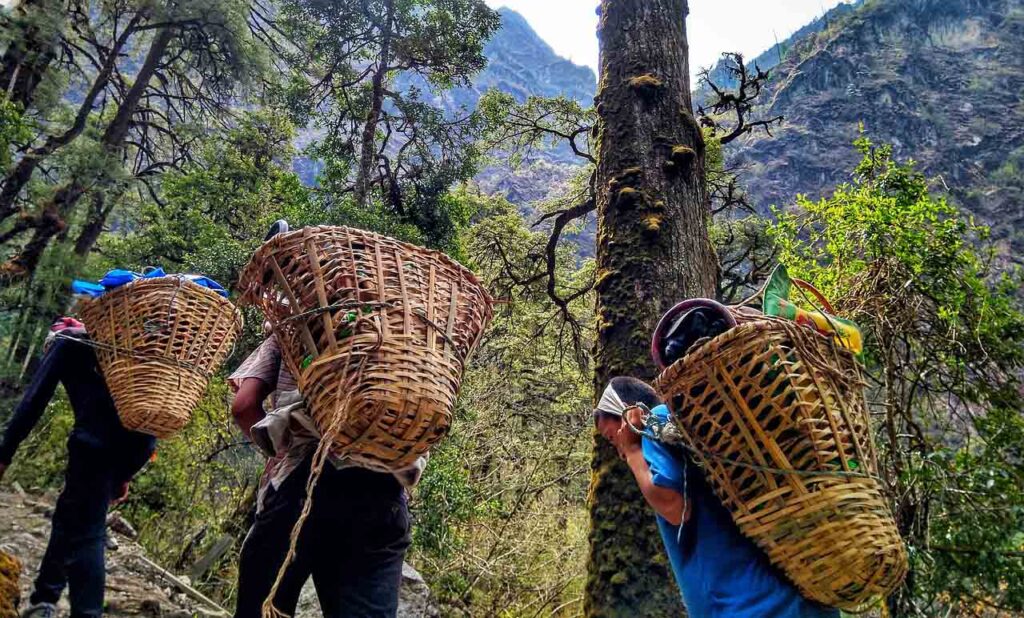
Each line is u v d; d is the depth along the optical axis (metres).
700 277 4.65
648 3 5.23
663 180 4.78
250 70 18.44
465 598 10.16
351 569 2.20
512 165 18.38
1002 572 6.54
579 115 16.61
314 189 15.97
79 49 17.22
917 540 6.36
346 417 1.84
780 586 1.91
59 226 13.62
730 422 1.89
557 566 10.86
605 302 4.61
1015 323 7.06
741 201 14.29
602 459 4.28
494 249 15.40
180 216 18.50
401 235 14.44
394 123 17.16
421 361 1.91
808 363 1.87
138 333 3.04
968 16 137.62
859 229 7.01
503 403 16.27
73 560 2.99
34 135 15.09
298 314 2.00
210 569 7.76
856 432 1.90
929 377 7.36
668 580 3.85
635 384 2.42
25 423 3.05
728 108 11.91
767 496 1.85
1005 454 7.14
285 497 2.20
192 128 19.08
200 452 10.25
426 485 10.15
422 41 16.09
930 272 6.95
